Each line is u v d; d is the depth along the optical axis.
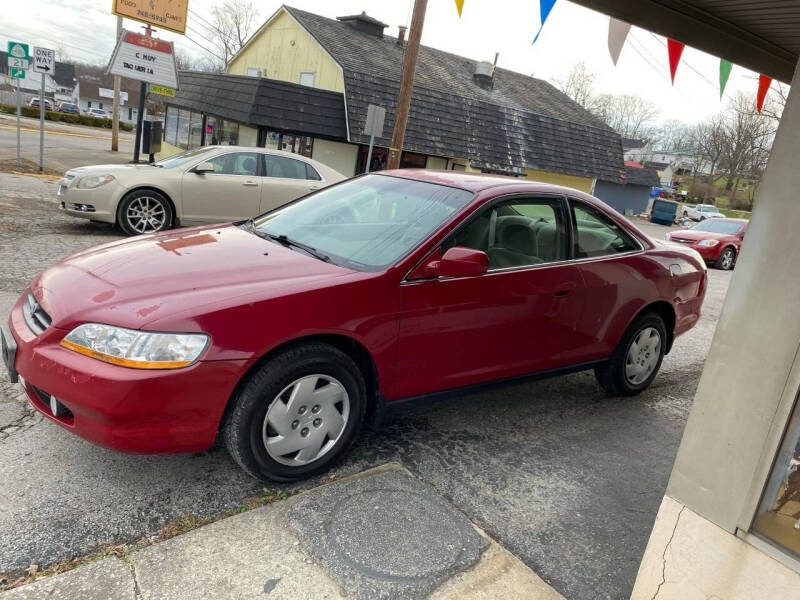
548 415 4.23
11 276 5.83
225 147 9.09
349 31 23.62
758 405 1.78
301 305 2.79
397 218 3.56
